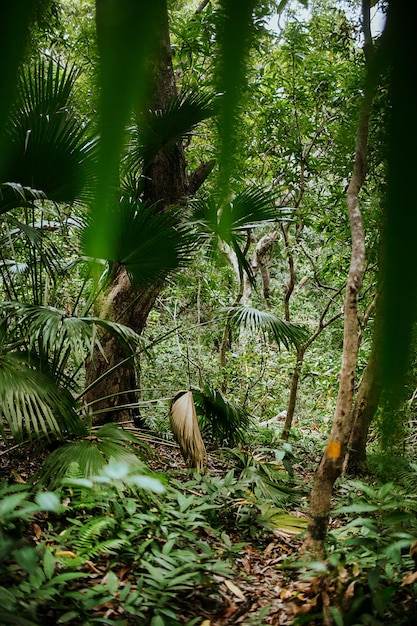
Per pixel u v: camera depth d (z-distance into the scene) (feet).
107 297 14.73
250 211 11.43
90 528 7.20
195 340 24.71
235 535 9.83
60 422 9.86
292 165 18.58
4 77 0.67
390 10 0.72
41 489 8.60
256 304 31.04
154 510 9.14
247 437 17.89
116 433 10.15
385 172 0.71
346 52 13.73
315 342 27.02
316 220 19.89
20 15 0.67
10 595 5.22
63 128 6.84
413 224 0.68
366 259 11.72
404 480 8.30
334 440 7.32
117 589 6.65
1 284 14.98
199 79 9.27
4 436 8.21
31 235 9.56
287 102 16.76
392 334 0.69
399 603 6.45
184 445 11.09
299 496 12.31
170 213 10.57
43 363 9.80
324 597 6.07
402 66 0.70
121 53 0.69
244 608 6.86
